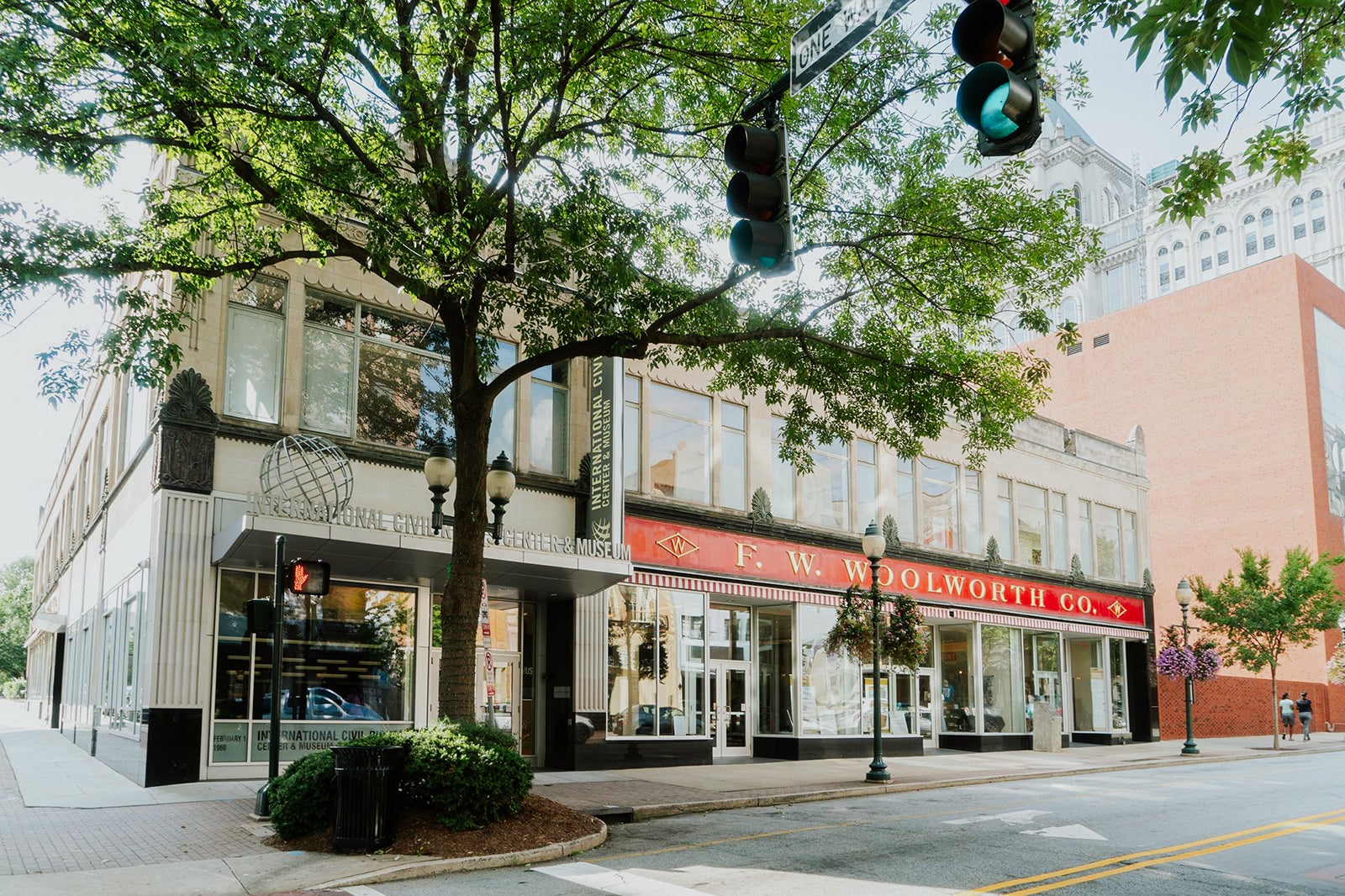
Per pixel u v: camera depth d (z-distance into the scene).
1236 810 14.58
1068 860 10.23
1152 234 104.75
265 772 16.09
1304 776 21.28
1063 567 34.16
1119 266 108.75
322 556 15.87
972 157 13.78
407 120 11.30
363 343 18.27
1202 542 53.12
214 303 16.50
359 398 18.02
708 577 22.36
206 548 15.88
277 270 17.34
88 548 25.69
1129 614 36.59
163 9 10.68
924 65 12.76
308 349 17.55
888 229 13.87
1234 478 52.34
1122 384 57.78
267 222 16.88
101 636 21.78
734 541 23.14
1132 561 37.88
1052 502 34.16
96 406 26.27
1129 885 8.95
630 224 12.79
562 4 11.37
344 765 10.12
